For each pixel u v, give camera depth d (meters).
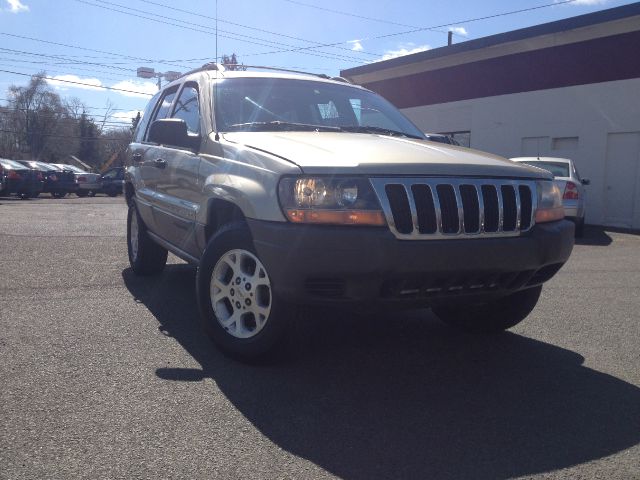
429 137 5.54
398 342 4.82
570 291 6.90
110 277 6.78
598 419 3.50
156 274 6.92
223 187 4.16
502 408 3.62
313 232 3.54
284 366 4.15
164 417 3.32
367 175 3.63
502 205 3.91
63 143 67.81
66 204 20.78
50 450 2.93
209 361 4.17
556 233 4.11
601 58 17.31
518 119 19.56
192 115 5.44
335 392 3.77
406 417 3.46
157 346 4.44
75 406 3.41
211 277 4.20
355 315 5.58
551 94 18.61
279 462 2.91
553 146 18.78
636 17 16.30
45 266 7.29
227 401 3.56
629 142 16.91
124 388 3.68
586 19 17.22
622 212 17.09
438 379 4.05
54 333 4.66
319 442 3.13
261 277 3.94
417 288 3.70
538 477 2.86
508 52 19.69
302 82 5.63
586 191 17.77
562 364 4.41
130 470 2.78
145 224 6.48
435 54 21.66
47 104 65.88
